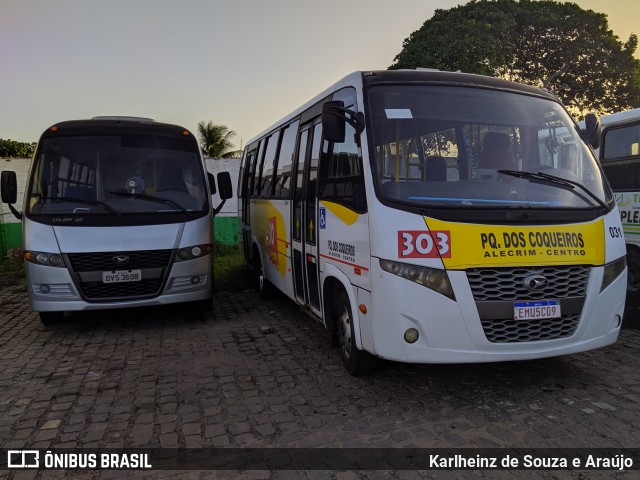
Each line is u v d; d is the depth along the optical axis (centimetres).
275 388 458
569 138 477
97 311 790
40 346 612
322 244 515
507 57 1961
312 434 368
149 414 411
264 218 819
